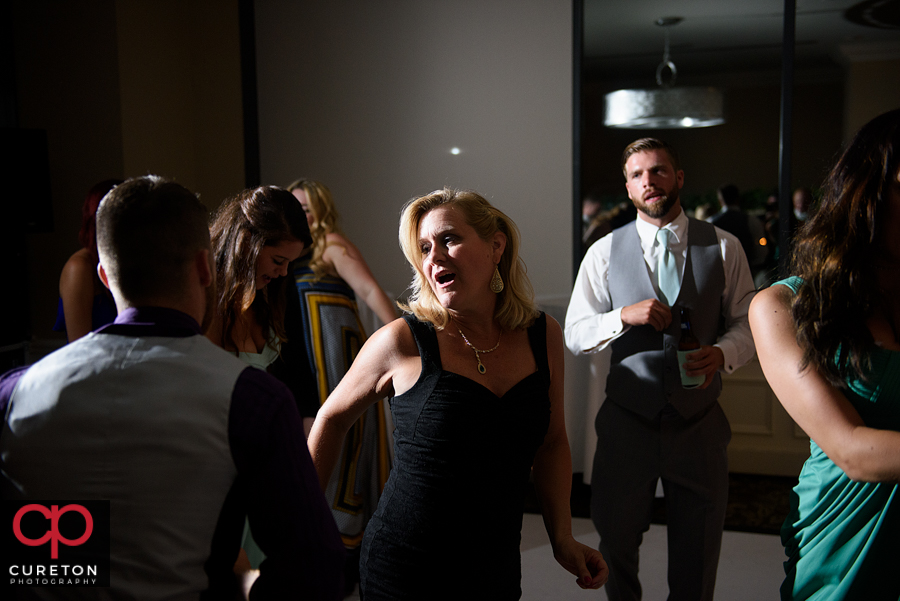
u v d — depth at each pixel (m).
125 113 3.65
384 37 3.90
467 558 1.25
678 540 2.15
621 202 4.22
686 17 3.96
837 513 1.10
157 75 3.86
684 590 2.13
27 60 3.72
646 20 4.02
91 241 2.11
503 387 1.33
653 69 4.26
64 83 3.69
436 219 1.34
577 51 3.71
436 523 1.25
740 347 2.15
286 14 3.98
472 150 3.86
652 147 2.25
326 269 2.47
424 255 1.39
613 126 4.23
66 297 2.10
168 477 0.88
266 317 1.87
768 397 3.86
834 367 1.02
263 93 4.04
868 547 1.06
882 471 0.94
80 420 0.87
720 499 2.12
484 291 1.37
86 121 3.68
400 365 1.35
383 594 1.28
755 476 3.88
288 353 2.24
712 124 4.50
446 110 3.87
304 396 2.24
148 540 0.87
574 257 3.78
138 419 0.87
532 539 3.16
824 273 1.04
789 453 3.83
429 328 1.35
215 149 4.11
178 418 0.88
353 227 4.00
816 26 3.90
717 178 4.59
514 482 1.30
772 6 3.81
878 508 1.06
